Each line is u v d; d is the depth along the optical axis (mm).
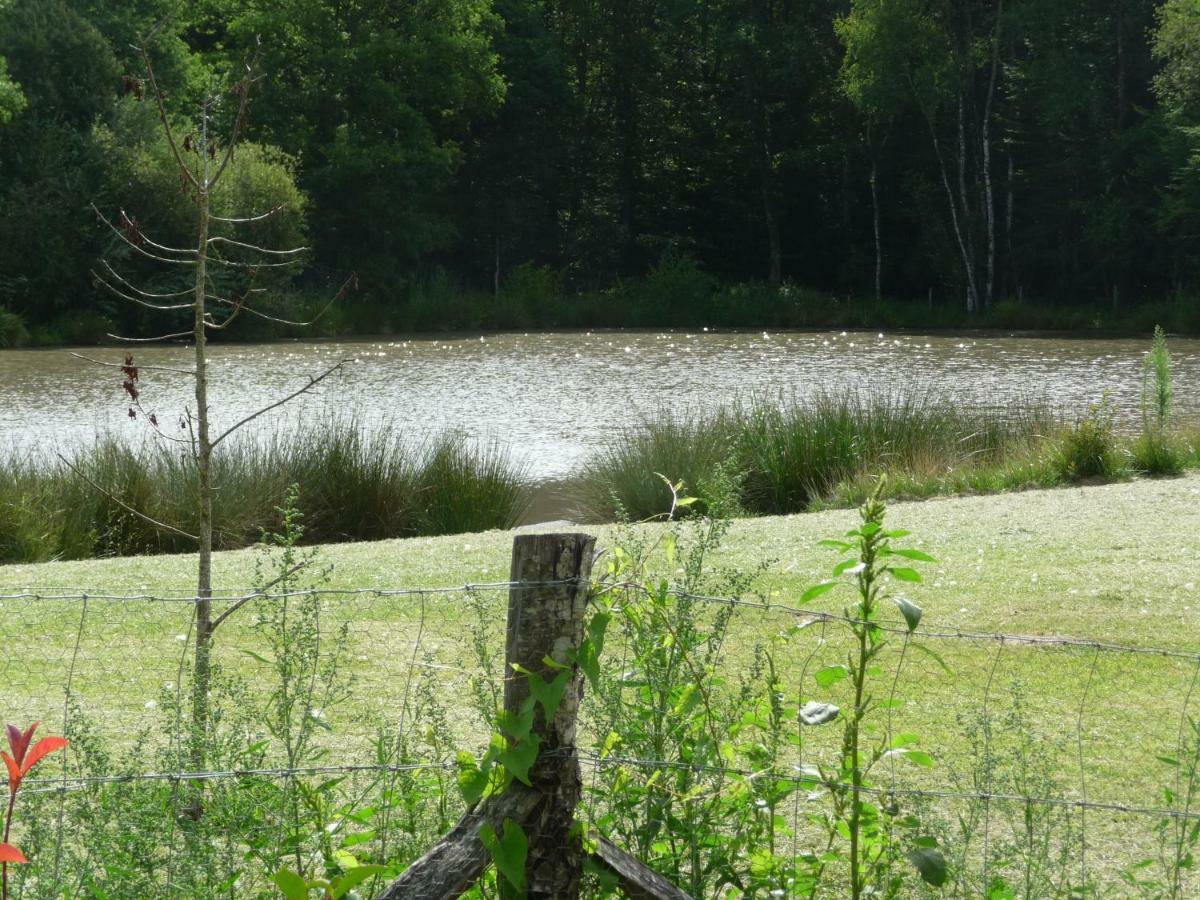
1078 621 6910
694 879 2994
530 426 19094
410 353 33031
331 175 44875
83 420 19859
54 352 33438
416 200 47344
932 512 11016
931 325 46000
